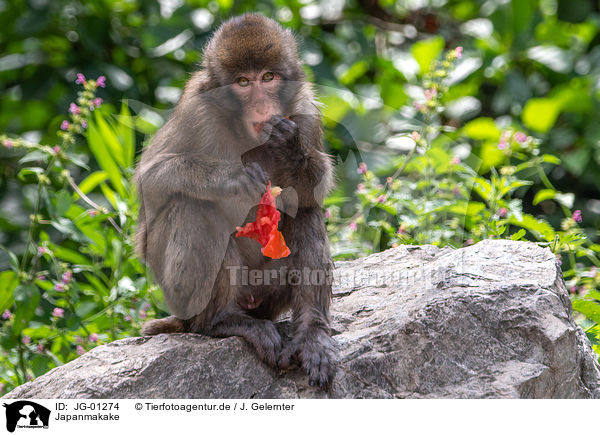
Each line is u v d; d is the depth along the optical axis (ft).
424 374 22.04
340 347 22.50
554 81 50.60
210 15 47.62
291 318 25.75
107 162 34.40
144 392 21.21
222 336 23.17
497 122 49.06
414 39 54.29
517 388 21.42
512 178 33.71
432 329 22.52
